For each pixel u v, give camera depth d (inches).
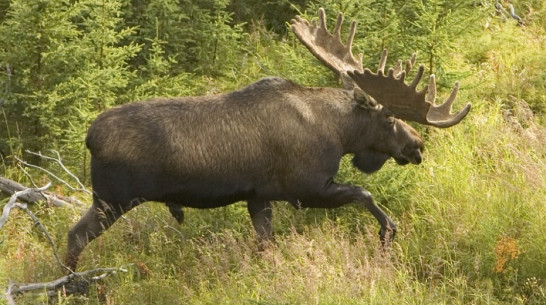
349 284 1275.8
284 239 1405.0
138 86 1800.0
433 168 1541.6
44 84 1672.0
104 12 1704.0
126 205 1346.0
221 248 1398.9
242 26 2057.1
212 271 1375.5
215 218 1492.4
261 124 1360.7
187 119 1343.5
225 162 1350.9
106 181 1333.7
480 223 1409.9
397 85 1366.9
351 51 1638.8
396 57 1647.4
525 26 2064.5
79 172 1631.4
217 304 1296.8
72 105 1654.8
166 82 1766.7
